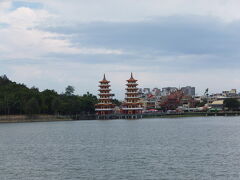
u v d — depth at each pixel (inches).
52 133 6727.4
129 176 2741.1
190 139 5221.5
